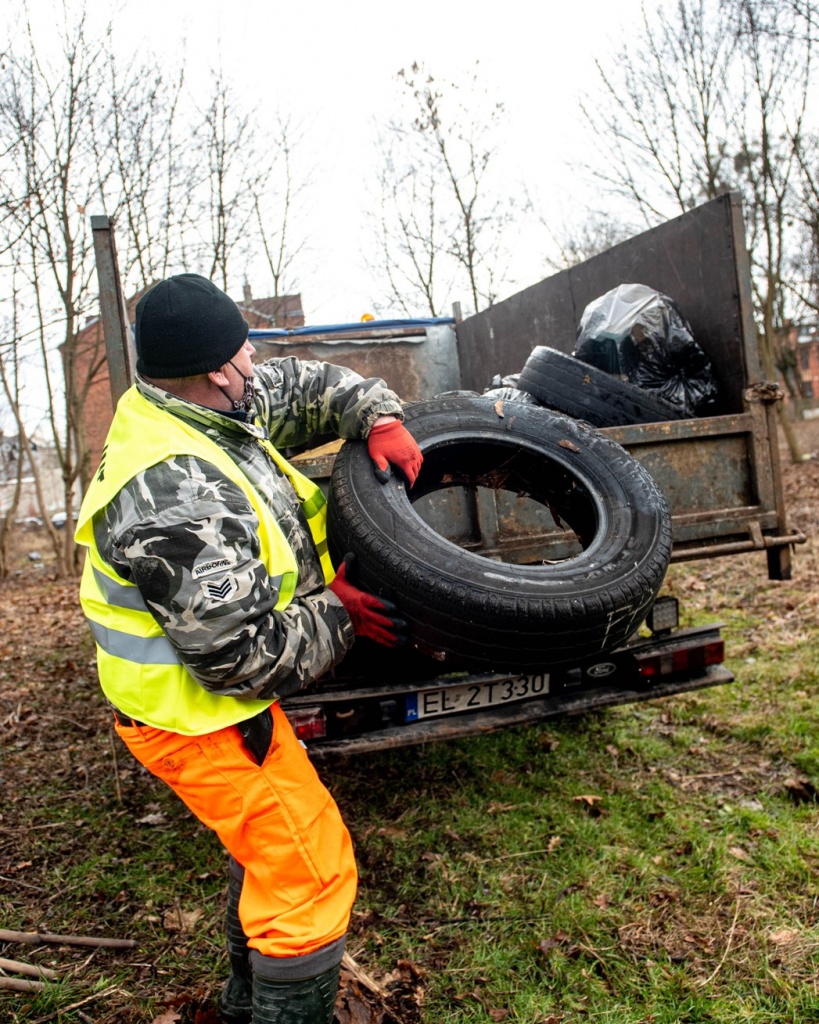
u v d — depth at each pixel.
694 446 3.38
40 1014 2.17
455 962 2.36
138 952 2.45
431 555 2.02
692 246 3.70
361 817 3.24
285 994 1.63
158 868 2.94
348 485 2.13
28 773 3.89
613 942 2.41
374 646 2.80
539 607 1.98
